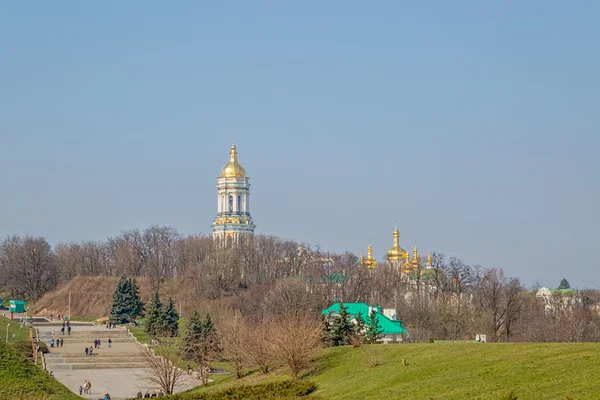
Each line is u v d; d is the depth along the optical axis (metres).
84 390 154.62
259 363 131.75
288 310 186.00
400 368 105.62
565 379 79.62
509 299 186.88
